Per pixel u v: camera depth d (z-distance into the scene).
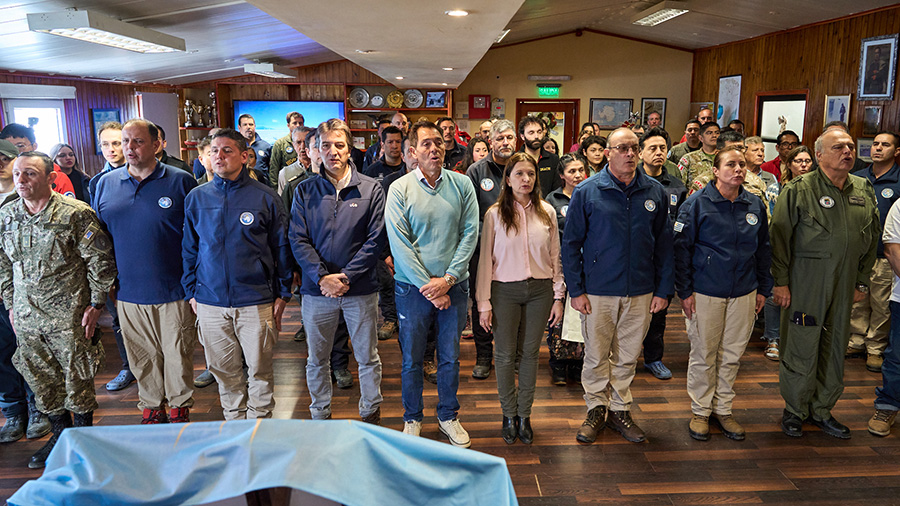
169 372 2.98
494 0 2.85
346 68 9.89
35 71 6.00
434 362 3.77
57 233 2.73
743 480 2.61
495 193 3.48
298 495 0.89
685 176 4.51
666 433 3.04
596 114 11.22
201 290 2.79
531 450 2.87
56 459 0.97
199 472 0.91
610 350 3.00
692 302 2.96
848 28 6.70
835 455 2.82
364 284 2.83
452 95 11.02
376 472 0.93
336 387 3.62
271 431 0.94
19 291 2.76
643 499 2.47
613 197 2.78
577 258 2.87
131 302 2.88
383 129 4.34
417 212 2.68
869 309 3.97
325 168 2.84
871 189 2.98
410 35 4.00
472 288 3.62
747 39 9.04
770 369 3.88
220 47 6.66
